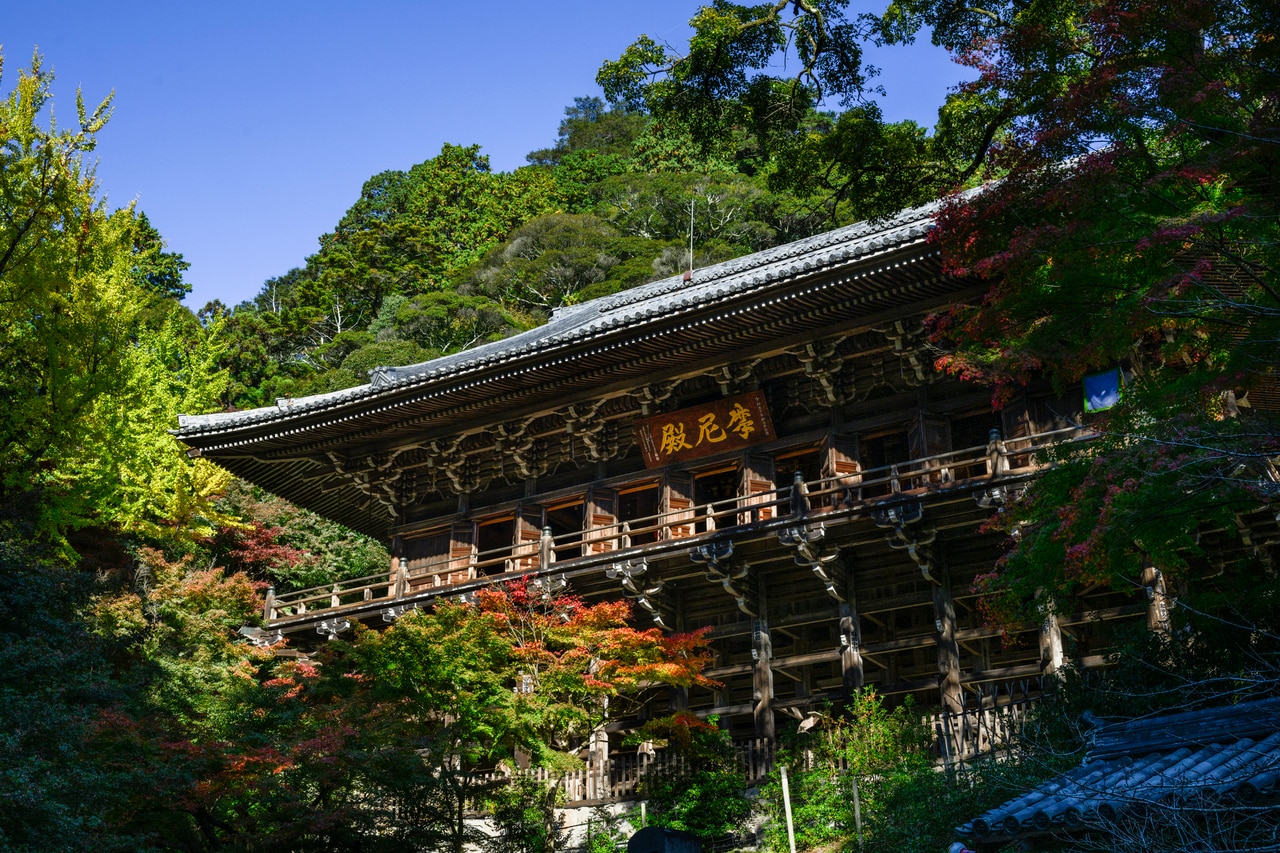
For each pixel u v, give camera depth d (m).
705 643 23.44
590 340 25.56
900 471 25.58
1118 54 12.96
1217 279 12.80
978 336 14.51
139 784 16.03
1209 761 10.89
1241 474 11.95
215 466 32.03
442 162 95.00
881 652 23.80
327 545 40.97
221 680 25.75
